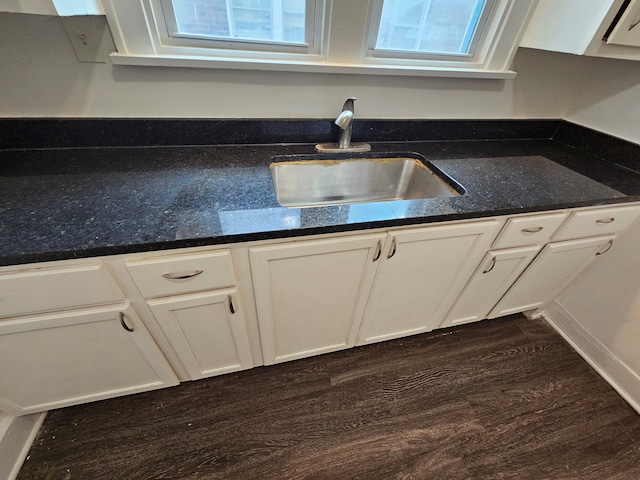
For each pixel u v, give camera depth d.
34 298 0.71
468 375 1.41
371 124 1.29
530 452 1.17
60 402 1.03
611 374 1.42
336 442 1.15
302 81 1.13
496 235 1.07
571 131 1.48
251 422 1.18
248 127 1.18
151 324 0.91
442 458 1.13
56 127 1.02
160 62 0.95
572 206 1.03
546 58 1.29
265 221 0.80
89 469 1.03
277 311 1.03
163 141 1.13
